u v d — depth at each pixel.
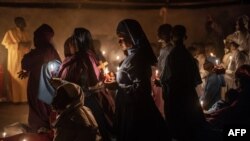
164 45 9.55
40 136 7.50
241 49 11.79
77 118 6.28
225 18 13.78
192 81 8.52
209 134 8.53
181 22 14.30
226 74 11.04
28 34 12.59
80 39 8.04
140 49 7.52
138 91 7.52
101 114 8.04
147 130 7.61
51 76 8.66
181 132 8.54
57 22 13.66
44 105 8.99
